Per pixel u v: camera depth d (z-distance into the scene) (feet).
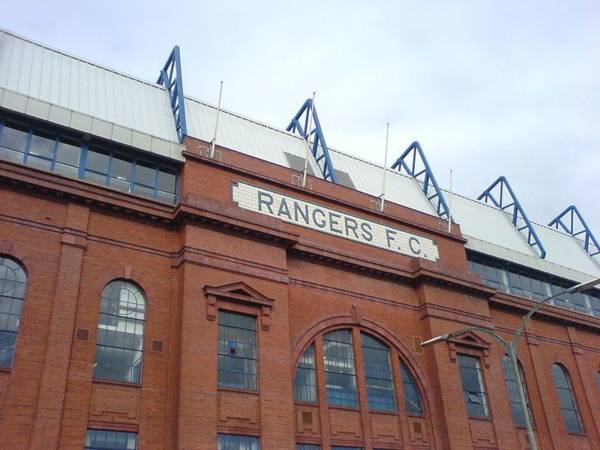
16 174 75.10
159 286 81.35
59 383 67.92
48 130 83.56
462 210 144.87
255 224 88.69
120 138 87.61
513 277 133.18
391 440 90.89
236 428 75.61
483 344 107.24
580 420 121.19
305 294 93.86
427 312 103.71
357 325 97.04
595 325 135.74
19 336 68.44
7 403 64.75
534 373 118.83
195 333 77.71
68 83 96.32
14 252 72.28
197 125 107.45
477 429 98.58
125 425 70.95
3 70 89.81
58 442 65.51
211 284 82.02
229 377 78.84
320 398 87.20
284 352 84.38
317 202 103.45
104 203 80.53
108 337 75.15
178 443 70.28
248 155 100.37
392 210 113.70
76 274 74.74
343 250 100.17
